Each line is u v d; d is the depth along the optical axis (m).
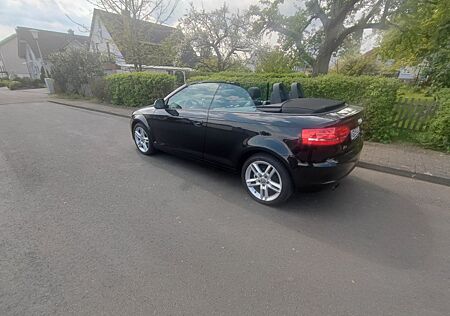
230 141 3.47
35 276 2.15
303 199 3.42
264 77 8.02
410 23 11.77
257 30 16.77
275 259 2.34
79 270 2.22
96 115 10.27
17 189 3.73
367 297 1.94
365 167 4.55
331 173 2.89
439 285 2.03
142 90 11.38
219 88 3.76
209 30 18.69
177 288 2.03
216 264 2.29
